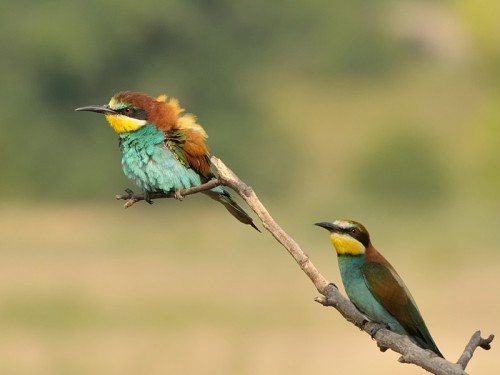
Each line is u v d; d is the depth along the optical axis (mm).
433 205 36562
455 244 26219
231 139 40312
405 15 44938
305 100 42531
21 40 39312
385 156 37281
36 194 38531
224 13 42125
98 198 38750
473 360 15492
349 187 37656
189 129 7469
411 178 36812
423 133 38656
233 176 5156
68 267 24859
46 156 39062
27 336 17188
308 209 36625
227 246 27688
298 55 43500
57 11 39312
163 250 27500
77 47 39188
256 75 42594
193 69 41281
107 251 27375
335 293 5211
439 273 22766
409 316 6516
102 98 40562
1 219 34125
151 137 7422
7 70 39500
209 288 21641
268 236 28953
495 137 36938
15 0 40000
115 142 39562
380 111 41500
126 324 18016
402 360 4816
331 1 43469
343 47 43625
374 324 5188
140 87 40812
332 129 41469
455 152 38219
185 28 40875
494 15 38875
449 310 19078
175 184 7430
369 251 6684
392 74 43875
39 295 20344
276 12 42844
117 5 39781
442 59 43656
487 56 39281
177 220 33000
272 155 40656
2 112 38906
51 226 32938
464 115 40094
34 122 39344
